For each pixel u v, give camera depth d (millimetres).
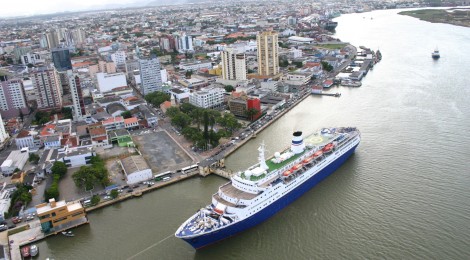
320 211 176250
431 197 178500
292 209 180125
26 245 164750
